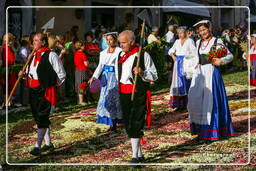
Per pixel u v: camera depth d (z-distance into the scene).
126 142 5.74
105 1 15.17
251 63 10.12
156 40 11.02
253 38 10.09
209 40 5.71
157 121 7.10
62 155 5.16
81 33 14.22
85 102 9.22
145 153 5.15
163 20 17.16
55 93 5.10
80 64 8.89
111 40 6.27
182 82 7.90
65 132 6.39
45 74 5.02
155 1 16.62
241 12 25.64
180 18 17.80
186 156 4.96
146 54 4.68
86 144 5.68
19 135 6.27
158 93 10.40
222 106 5.60
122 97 4.71
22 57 8.61
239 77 12.86
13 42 8.36
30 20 12.73
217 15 23.62
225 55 5.57
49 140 5.35
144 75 4.58
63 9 13.61
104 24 15.29
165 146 5.47
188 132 6.22
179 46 7.91
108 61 6.30
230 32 14.89
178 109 8.02
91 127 6.72
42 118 5.02
